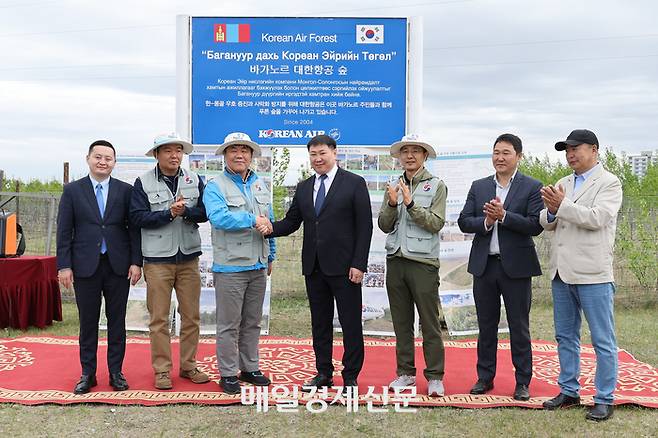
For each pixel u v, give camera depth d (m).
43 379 4.82
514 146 4.36
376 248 6.69
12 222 6.98
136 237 4.61
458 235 6.75
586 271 4.04
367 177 6.62
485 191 4.48
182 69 6.54
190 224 4.73
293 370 5.16
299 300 8.53
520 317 4.35
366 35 6.50
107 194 4.55
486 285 4.43
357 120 6.56
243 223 4.38
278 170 9.83
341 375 4.76
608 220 3.96
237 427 3.90
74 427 3.88
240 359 4.74
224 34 6.52
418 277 4.42
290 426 3.92
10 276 6.68
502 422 3.96
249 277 4.56
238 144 4.46
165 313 4.62
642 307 8.32
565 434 3.79
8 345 5.94
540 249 8.75
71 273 4.47
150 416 4.08
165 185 4.58
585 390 4.60
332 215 4.39
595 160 4.12
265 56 6.52
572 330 4.26
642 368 5.20
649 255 8.32
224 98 6.55
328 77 6.53
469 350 5.99
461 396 4.45
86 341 4.54
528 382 4.39
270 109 6.56
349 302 4.44
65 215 4.45
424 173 4.50
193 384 4.72
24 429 3.85
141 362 5.32
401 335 4.61
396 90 6.53
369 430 3.86
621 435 3.77
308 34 6.50
